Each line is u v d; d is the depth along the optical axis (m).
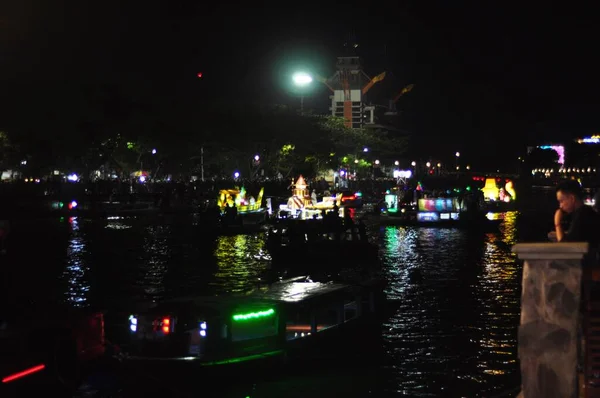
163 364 12.48
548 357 6.58
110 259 31.97
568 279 6.56
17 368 10.45
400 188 85.62
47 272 27.70
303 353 14.12
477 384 13.01
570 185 8.27
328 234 32.56
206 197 76.44
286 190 93.44
